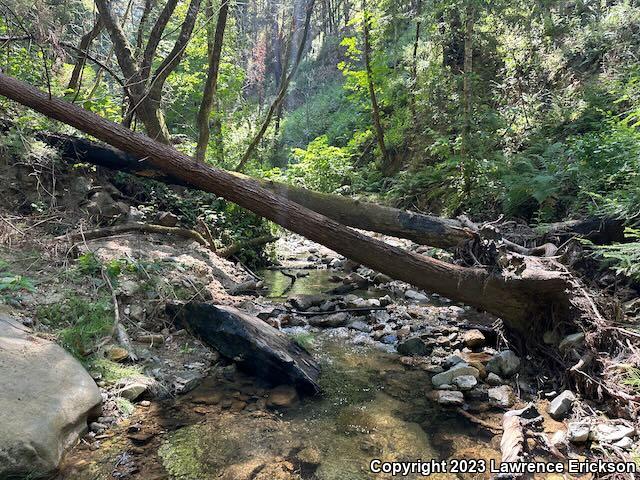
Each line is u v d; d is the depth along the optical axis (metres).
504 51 10.34
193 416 3.11
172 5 6.96
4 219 4.77
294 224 4.41
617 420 2.95
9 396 2.49
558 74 10.02
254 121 13.11
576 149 6.61
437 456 2.75
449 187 8.90
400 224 5.13
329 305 5.54
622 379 3.18
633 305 4.26
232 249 6.95
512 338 4.21
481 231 4.59
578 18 10.62
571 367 3.47
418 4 11.20
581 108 8.24
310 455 2.73
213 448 2.76
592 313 3.69
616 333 3.49
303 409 3.28
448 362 4.01
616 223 5.27
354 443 2.88
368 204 5.36
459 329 4.82
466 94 8.35
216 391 3.46
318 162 11.10
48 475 2.32
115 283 4.40
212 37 9.27
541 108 9.14
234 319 3.79
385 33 11.61
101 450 2.66
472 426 3.10
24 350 2.96
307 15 8.84
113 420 2.97
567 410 3.17
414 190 9.83
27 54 6.63
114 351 3.63
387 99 12.20
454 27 10.42
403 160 11.91
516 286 3.96
